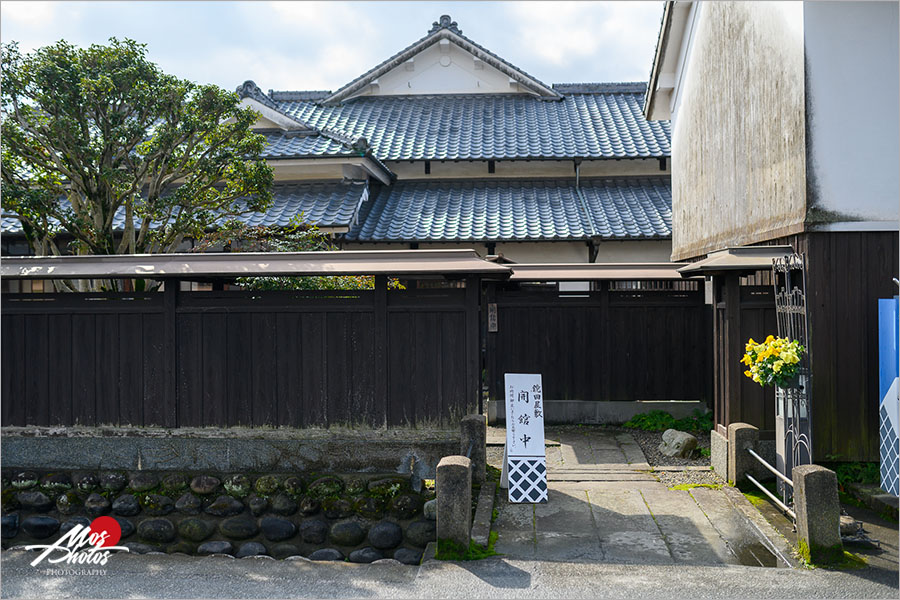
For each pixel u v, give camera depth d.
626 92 20.95
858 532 6.10
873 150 7.20
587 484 8.02
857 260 7.27
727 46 9.88
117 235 13.56
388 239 14.15
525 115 19.45
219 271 7.57
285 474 7.86
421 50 20.52
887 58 7.18
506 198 16.38
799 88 7.34
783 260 7.03
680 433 9.45
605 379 11.27
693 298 11.22
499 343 11.42
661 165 17.23
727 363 7.93
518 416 7.60
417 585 5.43
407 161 17.09
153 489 7.93
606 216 15.17
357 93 20.80
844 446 7.33
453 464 6.07
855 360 7.29
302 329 7.96
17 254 14.38
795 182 7.49
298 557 6.80
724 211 10.12
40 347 8.21
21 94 8.77
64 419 8.18
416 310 7.84
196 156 10.43
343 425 7.91
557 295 11.37
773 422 7.86
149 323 8.10
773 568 5.64
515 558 5.96
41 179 9.87
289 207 14.61
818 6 7.20
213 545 7.53
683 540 6.34
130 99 8.97
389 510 7.54
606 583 5.41
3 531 7.93
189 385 8.06
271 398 7.98
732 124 9.70
